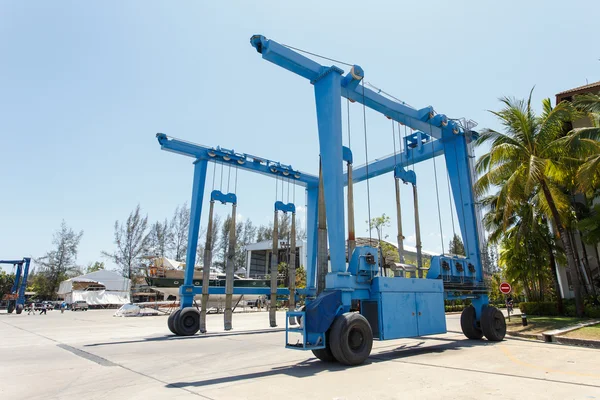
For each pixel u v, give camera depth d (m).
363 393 5.36
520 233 21.48
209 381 6.50
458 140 13.88
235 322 22.38
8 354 10.22
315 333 7.93
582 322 14.96
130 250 58.66
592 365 7.51
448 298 11.52
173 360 9.02
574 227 19.92
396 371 7.01
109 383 6.54
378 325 8.86
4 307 59.84
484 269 12.74
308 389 5.70
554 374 6.59
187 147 15.96
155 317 29.28
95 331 17.17
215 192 16.98
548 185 18.09
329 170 9.42
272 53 9.33
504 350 9.80
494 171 17.02
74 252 65.81
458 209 13.52
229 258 17.16
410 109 12.42
